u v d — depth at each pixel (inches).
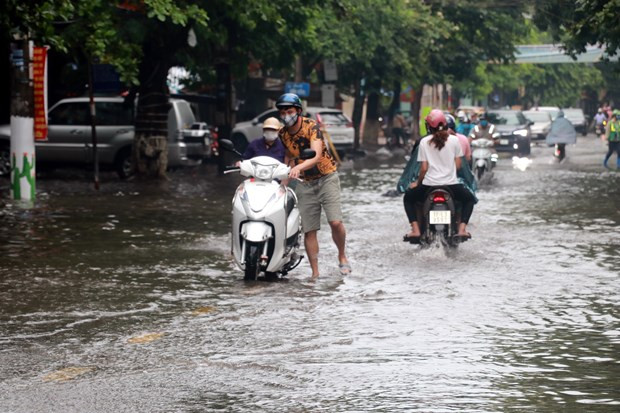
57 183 1845.5
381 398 469.4
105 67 2071.9
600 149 3811.5
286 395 475.2
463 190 941.2
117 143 1987.0
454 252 948.6
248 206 786.8
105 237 1063.0
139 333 610.9
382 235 1080.2
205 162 2568.9
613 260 904.9
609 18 1811.0
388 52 3132.4
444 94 5398.6
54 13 1152.8
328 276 821.9
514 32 3398.1
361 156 3159.5
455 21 3378.4
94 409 453.4
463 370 520.7
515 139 3198.8
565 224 1190.3
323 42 2847.0
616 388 487.2
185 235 1083.3
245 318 653.3
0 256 924.0
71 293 745.6
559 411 448.8
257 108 3329.2
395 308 685.3
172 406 458.0
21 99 1453.0
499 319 650.2
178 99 2210.9
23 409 453.1
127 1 1740.9
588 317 657.6
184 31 1849.2
